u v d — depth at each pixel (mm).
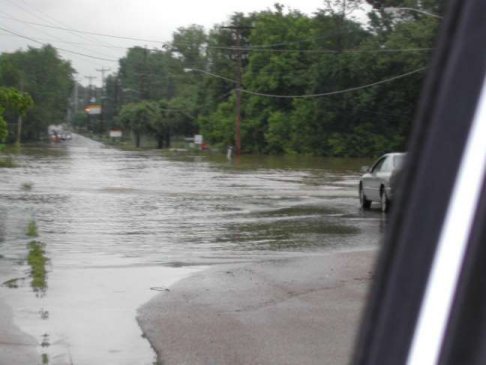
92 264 12031
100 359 6973
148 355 7117
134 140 121312
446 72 1241
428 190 1230
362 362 1322
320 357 7000
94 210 20797
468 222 1178
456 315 1168
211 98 95500
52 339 7586
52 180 32750
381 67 63281
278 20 76438
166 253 13305
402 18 63375
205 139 91188
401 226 1269
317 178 37562
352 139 67625
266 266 11828
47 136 133750
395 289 1251
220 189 29125
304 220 18844
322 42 68062
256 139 79438
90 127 175625
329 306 9055
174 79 138500
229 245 14391
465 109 1199
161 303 9203
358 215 20078
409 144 1314
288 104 76875
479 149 1176
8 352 7074
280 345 7406
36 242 14516
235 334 7797
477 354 1145
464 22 1229
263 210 21328
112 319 8422
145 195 25984
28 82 125312
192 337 7695
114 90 166375
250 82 79375
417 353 1185
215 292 9867
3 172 38469
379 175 20656
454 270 1177
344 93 66562
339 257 12703
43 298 9438
